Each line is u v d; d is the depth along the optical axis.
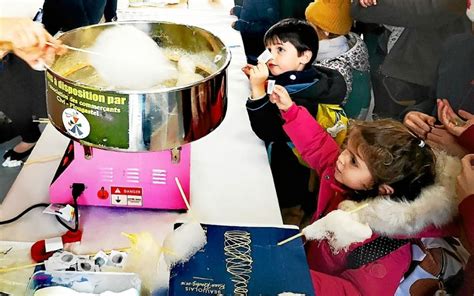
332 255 0.97
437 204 0.90
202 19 2.06
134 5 2.12
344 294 0.92
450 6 1.19
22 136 1.94
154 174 0.98
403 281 0.93
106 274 0.73
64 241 0.91
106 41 0.94
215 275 0.73
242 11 2.00
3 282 0.79
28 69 1.88
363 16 1.40
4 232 0.93
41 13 1.77
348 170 1.00
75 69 0.92
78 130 0.81
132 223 0.97
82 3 1.76
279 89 1.25
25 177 1.08
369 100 1.42
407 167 0.92
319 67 1.43
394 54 1.33
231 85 1.57
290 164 1.41
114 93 0.77
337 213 0.81
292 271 0.75
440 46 1.20
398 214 0.90
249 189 1.09
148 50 0.93
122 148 0.81
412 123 1.12
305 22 1.49
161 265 0.79
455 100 1.10
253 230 0.84
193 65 0.96
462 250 0.93
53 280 0.72
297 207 1.41
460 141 1.02
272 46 1.45
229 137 1.30
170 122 0.80
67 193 0.99
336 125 1.35
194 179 1.11
